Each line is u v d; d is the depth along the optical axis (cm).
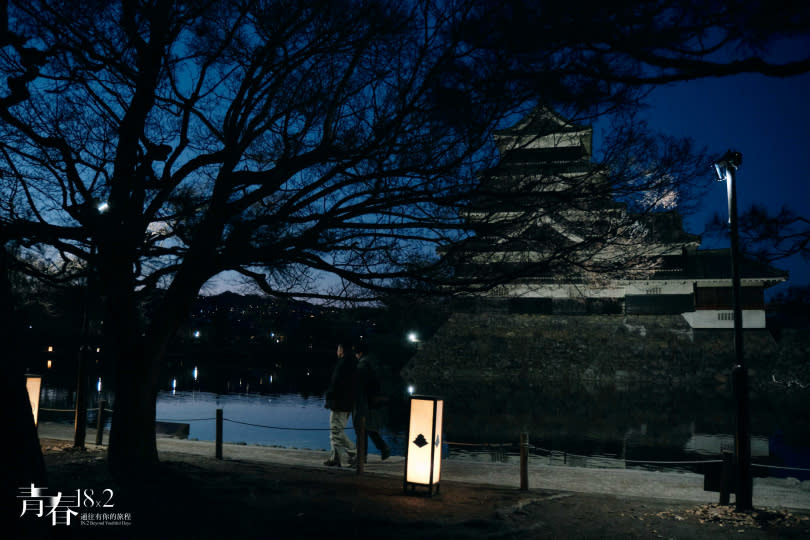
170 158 739
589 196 545
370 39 563
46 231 607
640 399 3516
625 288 4681
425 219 635
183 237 780
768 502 765
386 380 4625
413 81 536
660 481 902
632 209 569
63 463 809
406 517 594
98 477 704
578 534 554
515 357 4541
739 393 674
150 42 674
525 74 434
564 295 4756
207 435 1900
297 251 673
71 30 614
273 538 502
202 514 564
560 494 754
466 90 471
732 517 624
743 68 339
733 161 726
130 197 729
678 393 3866
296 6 623
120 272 746
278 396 3619
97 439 1081
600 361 4378
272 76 673
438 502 680
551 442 1942
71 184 697
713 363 4162
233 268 731
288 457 1036
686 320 4472
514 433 2148
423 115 539
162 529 509
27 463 343
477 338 4738
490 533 543
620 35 369
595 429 2272
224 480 731
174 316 761
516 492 768
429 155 566
